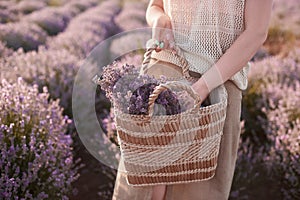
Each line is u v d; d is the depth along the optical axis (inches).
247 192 138.6
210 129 66.7
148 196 72.0
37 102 123.4
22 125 105.3
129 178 70.5
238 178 137.3
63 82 173.2
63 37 280.5
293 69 203.0
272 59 217.3
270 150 148.5
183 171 69.0
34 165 101.9
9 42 263.4
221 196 76.1
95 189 138.3
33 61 190.1
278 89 172.1
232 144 77.5
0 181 96.6
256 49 70.9
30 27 297.6
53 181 109.1
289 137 136.9
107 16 405.1
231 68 69.9
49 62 188.9
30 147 109.3
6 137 107.3
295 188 133.6
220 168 76.2
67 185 115.9
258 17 69.9
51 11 387.5
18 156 107.0
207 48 72.6
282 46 316.2
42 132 114.4
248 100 173.3
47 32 341.1
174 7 73.7
